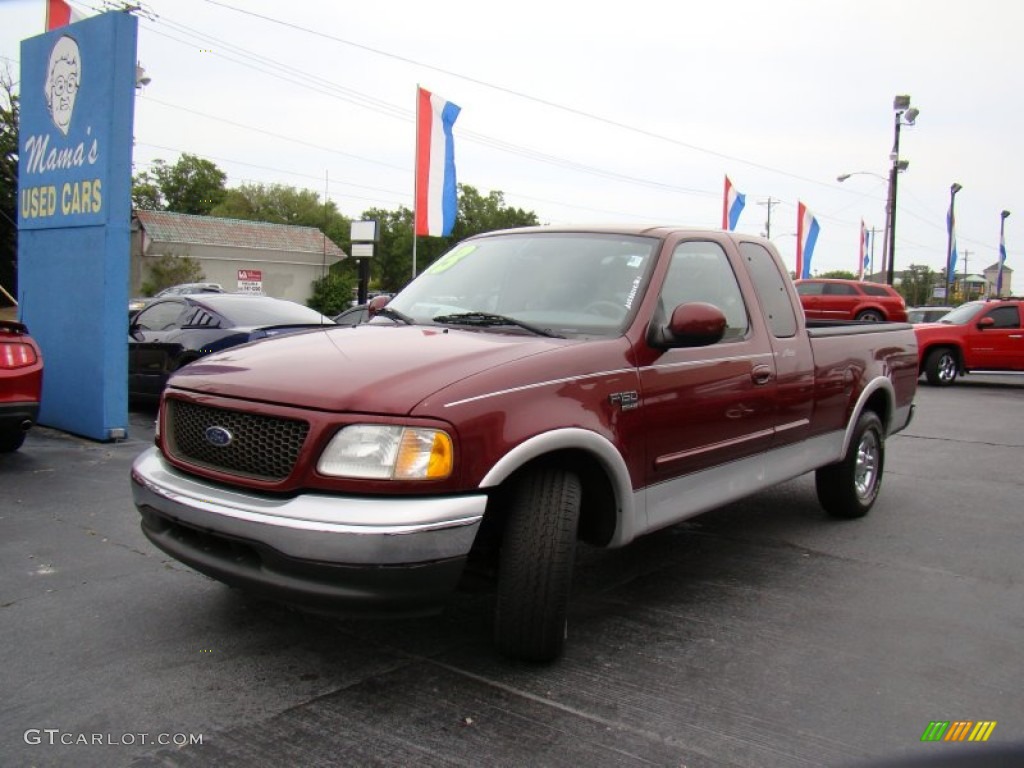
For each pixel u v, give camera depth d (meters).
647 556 5.17
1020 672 3.62
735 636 3.93
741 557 5.19
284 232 48.53
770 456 4.84
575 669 3.51
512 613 3.35
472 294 4.45
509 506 3.36
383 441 3.00
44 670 3.38
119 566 4.57
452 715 3.10
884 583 4.75
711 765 2.82
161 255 43.16
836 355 5.47
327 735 2.94
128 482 6.39
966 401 14.59
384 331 4.00
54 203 8.27
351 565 2.91
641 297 4.00
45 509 5.62
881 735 3.05
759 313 4.81
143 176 73.81
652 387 3.85
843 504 5.98
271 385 3.26
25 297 8.72
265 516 3.01
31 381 6.80
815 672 3.56
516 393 3.26
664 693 3.32
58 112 8.15
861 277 39.72
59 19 8.68
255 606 4.08
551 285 4.25
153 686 3.27
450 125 15.16
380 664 3.51
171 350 9.15
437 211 15.22
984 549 5.46
